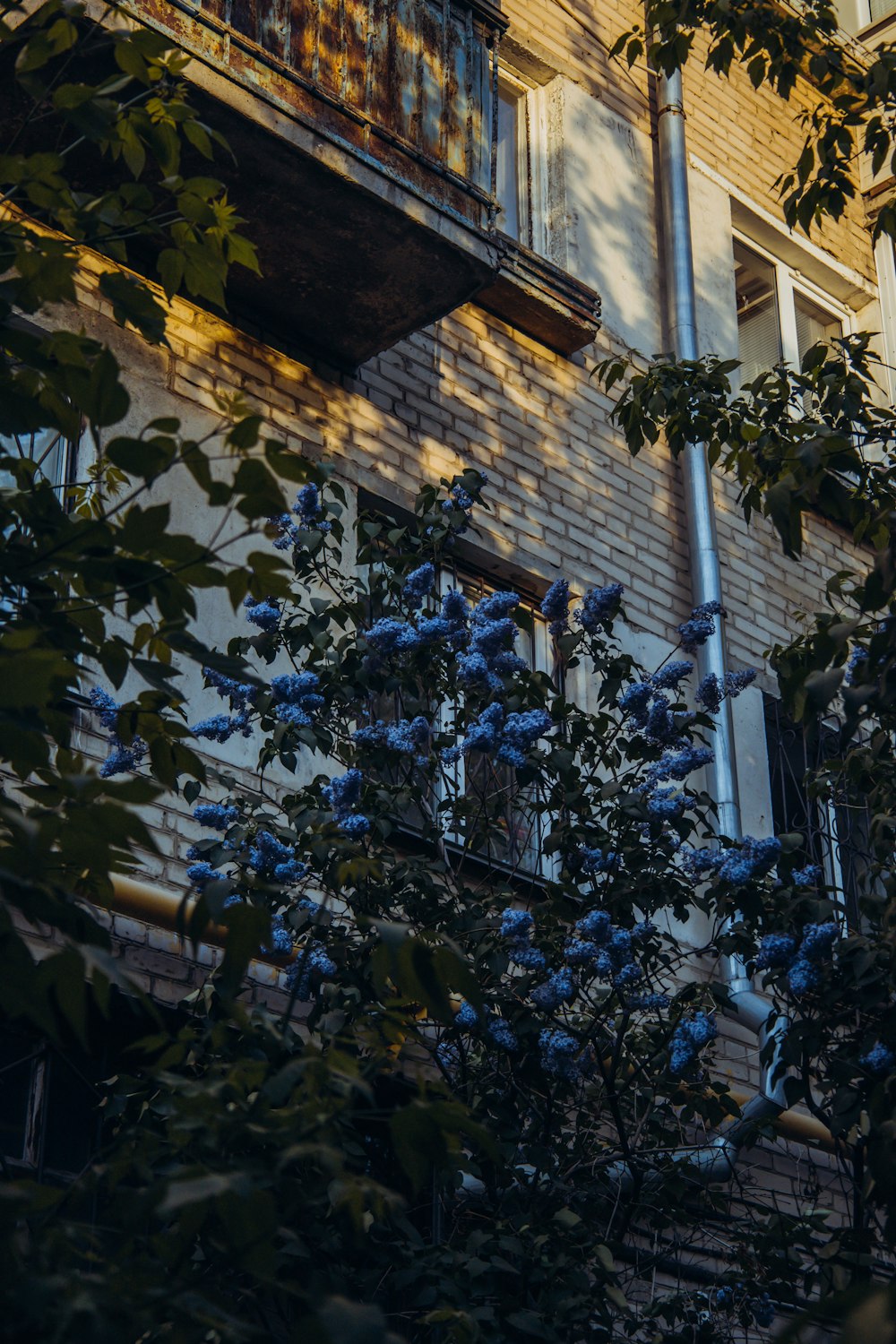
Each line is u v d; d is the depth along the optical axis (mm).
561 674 7934
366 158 6863
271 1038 3816
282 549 5570
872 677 4008
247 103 6465
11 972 2602
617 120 9727
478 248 7254
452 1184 4730
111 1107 4594
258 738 6406
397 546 5754
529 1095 5207
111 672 3070
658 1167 5398
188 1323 2734
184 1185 2375
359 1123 5520
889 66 6098
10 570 3008
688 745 5445
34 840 2479
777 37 6355
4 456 3414
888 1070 4586
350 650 5449
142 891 5621
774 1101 6781
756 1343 5801
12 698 2465
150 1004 2559
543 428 8422
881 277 11328
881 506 5027
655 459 9008
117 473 4090
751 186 10633
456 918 5199
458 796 5930
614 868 5270
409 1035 3457
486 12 7762
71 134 6418
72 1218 4496
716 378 5949
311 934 4992
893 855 5129
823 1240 6645
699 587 8672
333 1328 2346
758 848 4980
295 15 6883
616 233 9391
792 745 8961
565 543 8234
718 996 5188
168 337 6828
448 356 8117
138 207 3678
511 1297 4477
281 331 7395
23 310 3299
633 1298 6090
